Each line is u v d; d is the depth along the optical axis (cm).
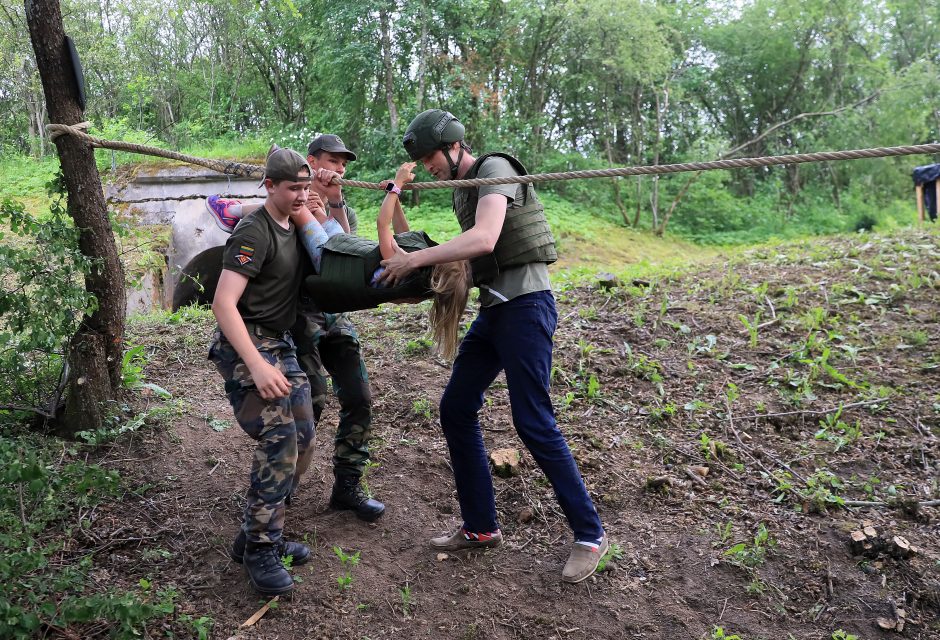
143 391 434
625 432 421
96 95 2006
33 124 1925
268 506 288
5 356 387
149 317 604
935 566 316
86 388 384
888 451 400
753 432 423
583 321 562
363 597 303
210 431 409
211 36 2255
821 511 354
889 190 2508
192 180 1005
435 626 294
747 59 2650
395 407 445
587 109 2497
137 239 668
